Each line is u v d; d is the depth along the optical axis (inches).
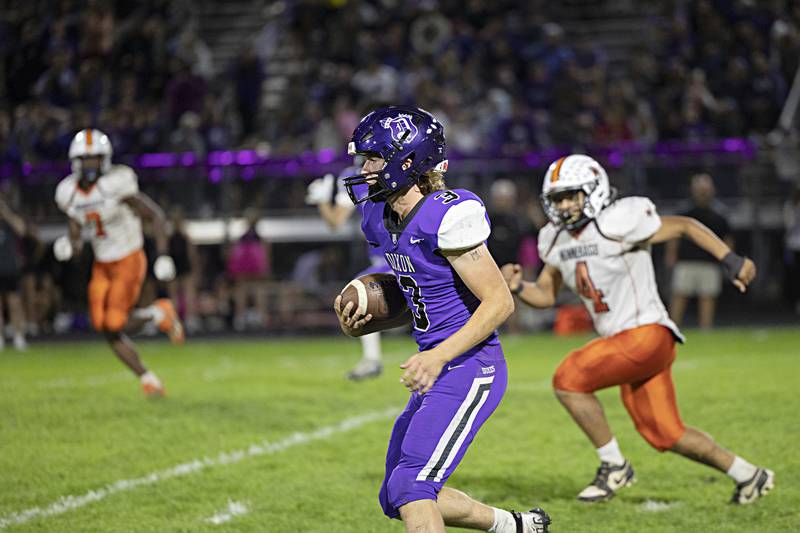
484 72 2199.8
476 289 425.4
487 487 631.8
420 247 432.1
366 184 490.9
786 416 816.9
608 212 591.2
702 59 2181.3
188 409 900.6
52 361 1370.6
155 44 2340.1
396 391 1010.1
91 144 932.6
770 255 1932.8
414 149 429.1
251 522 555.2
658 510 576.7
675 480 644.1
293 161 1914.4
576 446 738.8
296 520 558.9
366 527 545.3
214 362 1334.9
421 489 425.4
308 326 1867.6
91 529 545.3
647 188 1887.3
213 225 1924.2
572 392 593.6
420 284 441.1
